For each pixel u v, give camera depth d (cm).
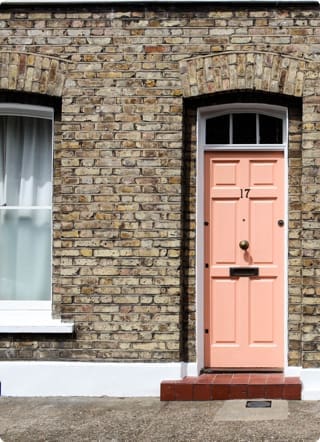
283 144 777
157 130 763
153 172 761
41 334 762
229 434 614
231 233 784
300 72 750
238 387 731
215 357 781
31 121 812
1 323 767
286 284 766
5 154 810
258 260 781
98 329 759
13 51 772
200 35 763
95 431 633
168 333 754
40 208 802
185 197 772
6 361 764
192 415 675
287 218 762
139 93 766
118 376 754
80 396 755
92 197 764
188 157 774
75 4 771
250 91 758
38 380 759
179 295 755
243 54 755
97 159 766
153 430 632
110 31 771
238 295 781
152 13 769
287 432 614
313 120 745
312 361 736
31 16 775
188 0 760
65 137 768
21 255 803
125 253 759
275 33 756
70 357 761
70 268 762
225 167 787
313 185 743
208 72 759
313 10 755
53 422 663
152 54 767
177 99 762
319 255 739
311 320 738
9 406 720
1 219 807
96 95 769
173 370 749
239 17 760
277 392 727
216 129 790
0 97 786
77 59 771
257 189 782
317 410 684
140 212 760
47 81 771
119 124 766
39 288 800
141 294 757
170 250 756
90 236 762
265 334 779
